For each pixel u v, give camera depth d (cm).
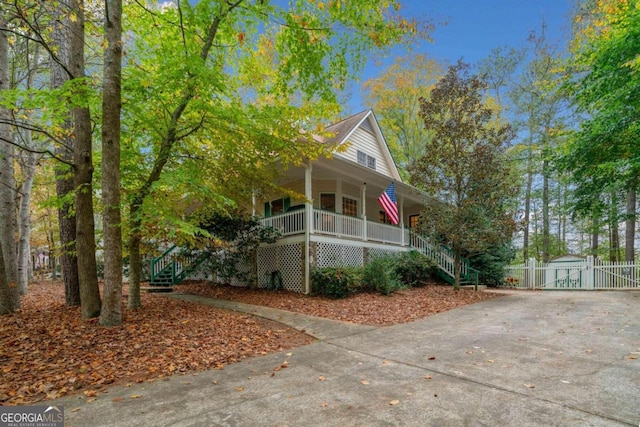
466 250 1265
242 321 723
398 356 486
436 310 888
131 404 334
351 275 1038
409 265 1330
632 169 1141
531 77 1997
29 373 411
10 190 780
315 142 872
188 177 688
